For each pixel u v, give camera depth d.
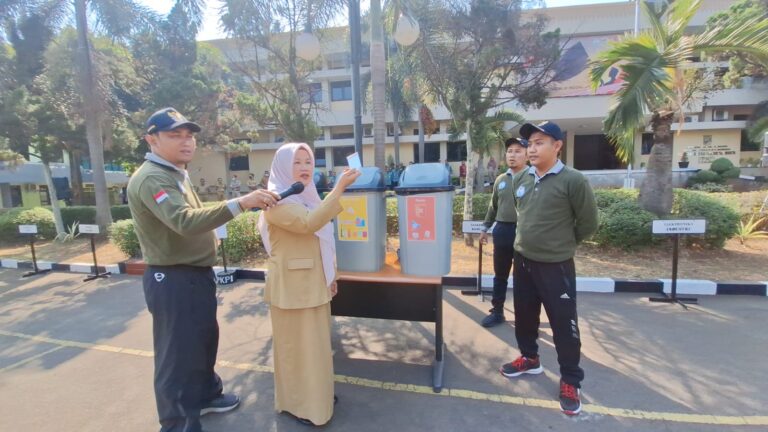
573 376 2.78
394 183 3.52
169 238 2.36
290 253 2.52
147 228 2.34
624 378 3.15
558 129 2.78
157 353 2.43
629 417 2.68
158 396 2.40
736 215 6.11
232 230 6.94
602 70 6.69
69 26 10.02
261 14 6.94
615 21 21.06
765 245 6.69
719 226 6.06
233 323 4.55
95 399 3.11
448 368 3.41
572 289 2.82
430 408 2.86
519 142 4.10
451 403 2.91
